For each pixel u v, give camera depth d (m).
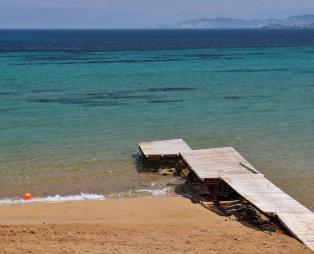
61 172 28.66
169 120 42.69
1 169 28.88
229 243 17.58
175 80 70.50
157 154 30.33
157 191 26.11
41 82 67.12
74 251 16.08
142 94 56.88
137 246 17.00
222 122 42.09
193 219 21.72
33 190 25.70
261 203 21.67
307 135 37.81
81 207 23.28
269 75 77.19
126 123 41.38
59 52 132.38
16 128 38.97
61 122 41.44
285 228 19.53
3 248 16.22
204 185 25.72
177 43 198.12
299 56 117.75
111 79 71.50
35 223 20.39
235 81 69.44
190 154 30.02
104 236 18.27
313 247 17.56
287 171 29.31
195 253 16.27
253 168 27.39
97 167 29.75
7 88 60.66
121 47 163.38
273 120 43.03
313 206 23.84
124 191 25.97
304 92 59.00
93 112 45.84
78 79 71.06
